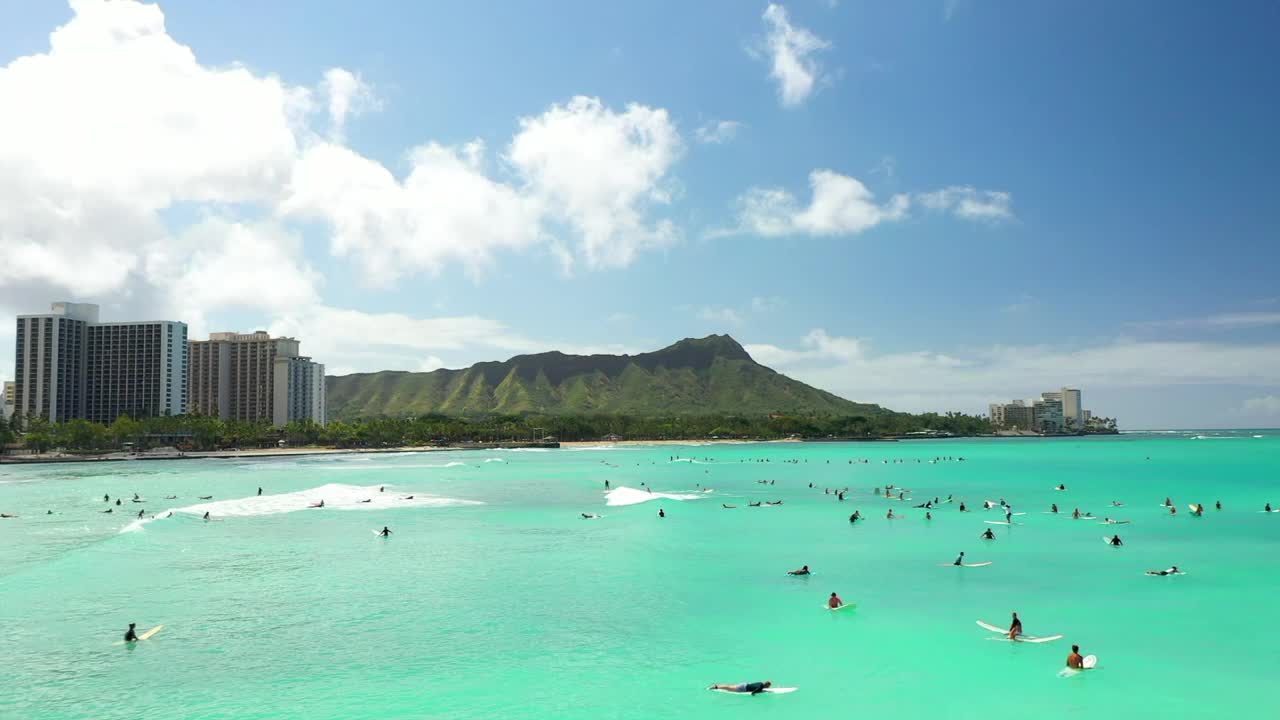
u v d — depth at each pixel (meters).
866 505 100.38
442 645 38.25
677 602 46.53
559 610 44.78
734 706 30.53
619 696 31.64
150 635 39.97
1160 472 169.00
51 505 104.06
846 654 36.84
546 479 153.38
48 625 41.97
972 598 47.41
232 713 29.95
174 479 156.50
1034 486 131.12
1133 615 43.53
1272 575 54.00
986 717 29.38
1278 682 33.06
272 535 73.31
